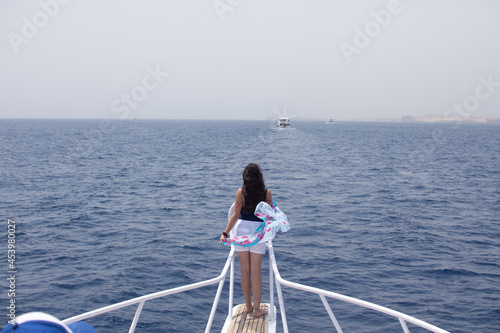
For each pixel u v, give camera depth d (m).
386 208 19.64
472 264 11.52
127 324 7.96
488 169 39.72
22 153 50.28
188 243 13.43
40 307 8.59
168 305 8.77
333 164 41.25
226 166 38.31
